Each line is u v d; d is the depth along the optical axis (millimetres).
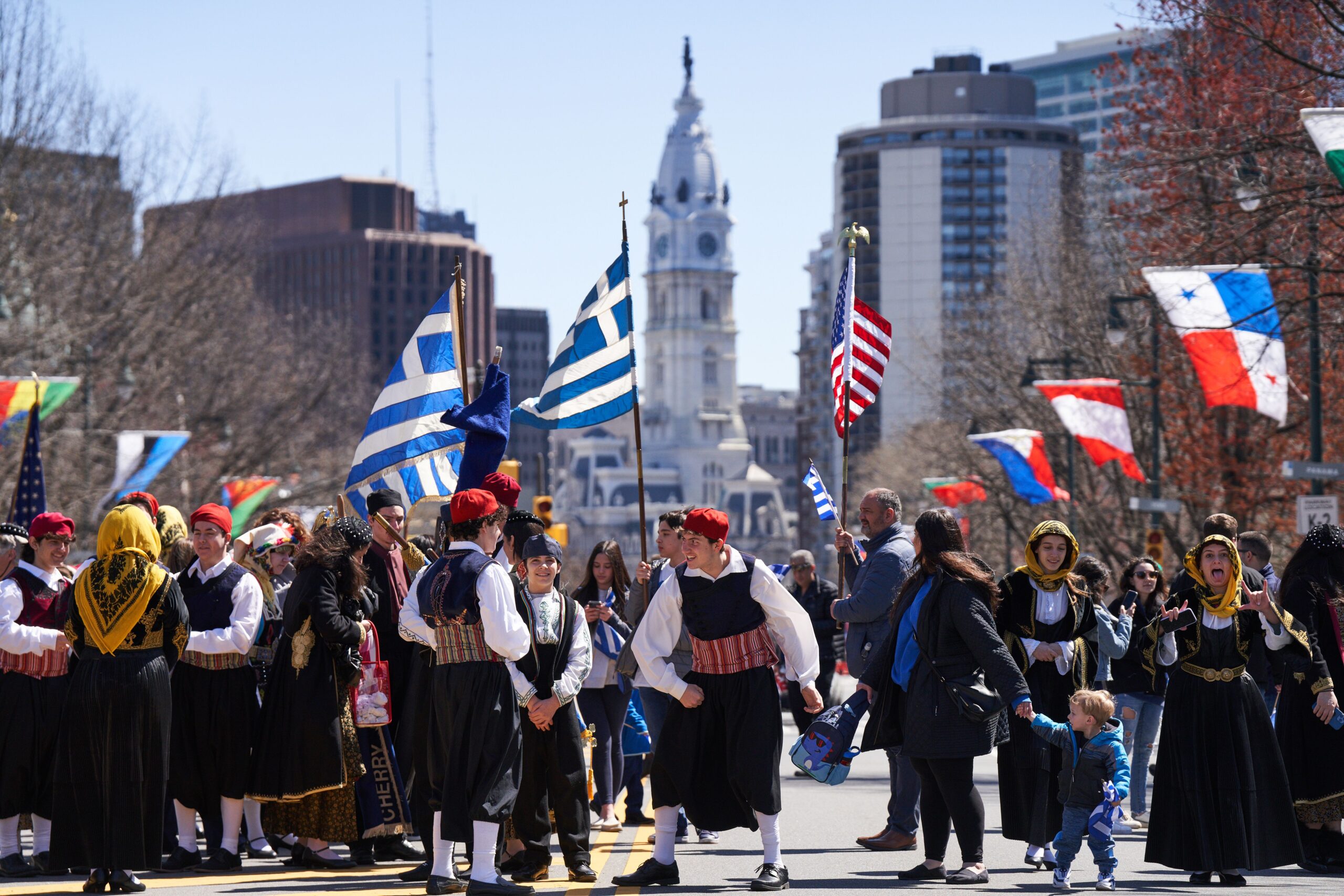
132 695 12953
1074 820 13516
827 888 13391
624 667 16188
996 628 13664
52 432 49812
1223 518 16531
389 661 15141
